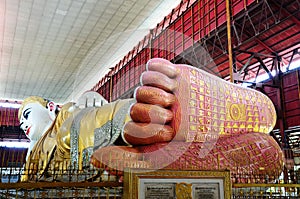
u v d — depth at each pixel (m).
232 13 11.36
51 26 16.22
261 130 6.02
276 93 13.39
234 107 5.59
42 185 3.66
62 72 21.80
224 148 5.24
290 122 12.84
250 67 14.50
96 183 3.89
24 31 16.66
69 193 4.25
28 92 25.89
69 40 17.53
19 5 14.55
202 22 12.35
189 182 4.05
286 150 8.95
